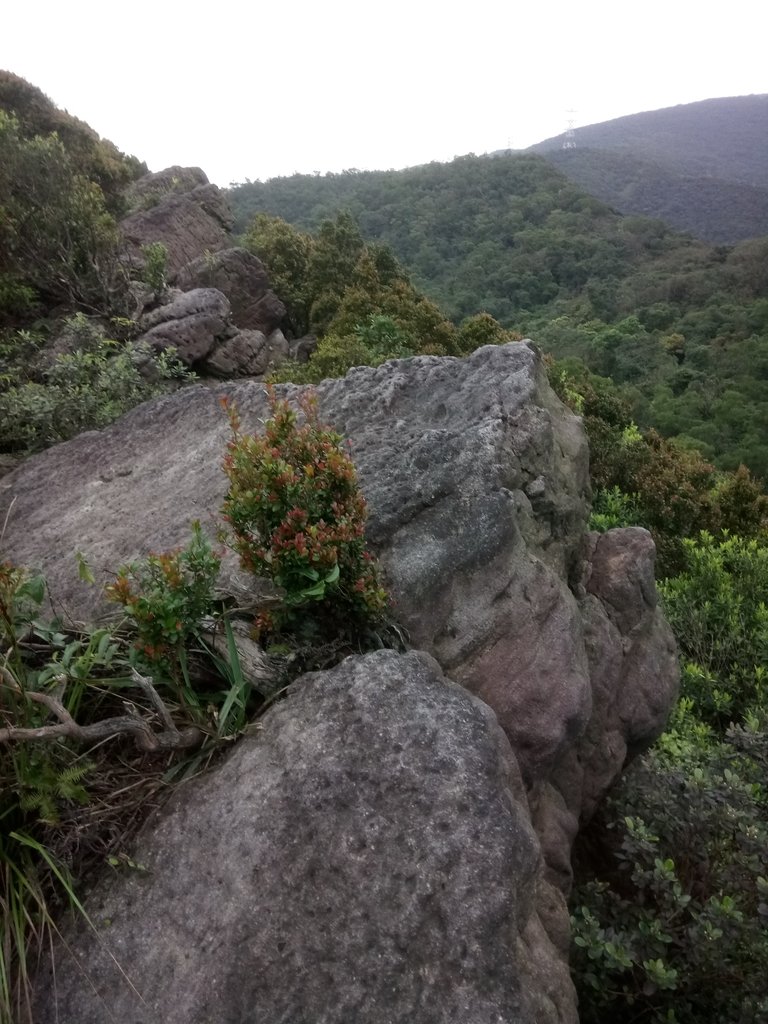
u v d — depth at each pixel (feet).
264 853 5.98
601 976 8.32
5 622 6.98
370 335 32.83
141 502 11.32
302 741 6.61
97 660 7.29
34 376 27.61
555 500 10.18
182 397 13.82
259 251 55.77
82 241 36.47
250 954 5.55
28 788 6.40
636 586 11.74
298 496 7.47
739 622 20.34
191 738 7.00
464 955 5.36
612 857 10.79
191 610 7.27
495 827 5.88
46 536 11.14
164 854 6.35
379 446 10.05
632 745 11.51
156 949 5.84
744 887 9.48
